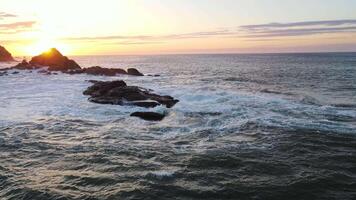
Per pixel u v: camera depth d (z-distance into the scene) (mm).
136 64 108562
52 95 30297
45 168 12781
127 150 14680
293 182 11406
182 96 27438
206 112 21672
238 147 14961
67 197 10406
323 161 13305
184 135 17047
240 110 22094
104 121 20312
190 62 122000
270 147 14922
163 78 49188
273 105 23828
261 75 53594
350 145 15141
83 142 16000
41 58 65500
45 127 18875
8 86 37406
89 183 11391
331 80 42688
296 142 15477
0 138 16641
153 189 10883
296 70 64688
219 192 10727
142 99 25281
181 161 13289
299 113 21266
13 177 11953
